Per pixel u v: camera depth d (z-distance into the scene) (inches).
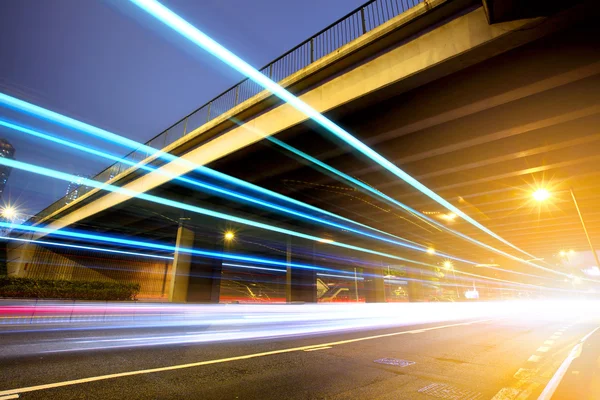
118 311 586.6
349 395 170.7
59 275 1379.2
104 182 1015.0
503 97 370.0
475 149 550.0
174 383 181.2
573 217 956.0
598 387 138.7
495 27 322.0
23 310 517.0
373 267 1649.9
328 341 361.1
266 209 939.3
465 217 941.8
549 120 412.2
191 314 645.9
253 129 570.6
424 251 1608.0
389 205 866.8
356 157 577.3
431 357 278.1
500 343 362.3
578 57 324.8
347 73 447.8
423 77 378.3
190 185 778.8
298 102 500.7
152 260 1702.8
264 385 183.8
